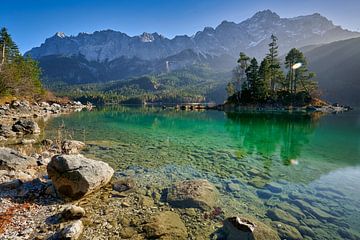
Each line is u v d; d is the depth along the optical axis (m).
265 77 76.31
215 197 9.55
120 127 34.19
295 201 9.48
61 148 18.00
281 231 7.25
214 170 13.52
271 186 11.07
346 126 35.47
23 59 75.19
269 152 18.45
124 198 9.50
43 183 10.85
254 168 14.02
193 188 9.85
